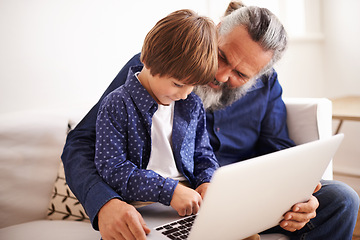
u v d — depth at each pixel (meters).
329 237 1.33
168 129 1.23
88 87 1.95
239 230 0.97
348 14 3.33
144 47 1.10
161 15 2.28
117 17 2.06
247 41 1.31
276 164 0.90
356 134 3.28
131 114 1.15
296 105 1.75
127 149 1.17
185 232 0.98
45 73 1.78
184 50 1.03
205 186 1.17
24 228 1.41
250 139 1.66
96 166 1.11
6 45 1.65
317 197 1.35
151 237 0.96
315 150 0.98
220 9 2.59
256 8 1.37
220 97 1.53
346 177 3.20
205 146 1.33
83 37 1.92
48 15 1.78
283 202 1.03
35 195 1.52
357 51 3.32
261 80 1.69
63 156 1.27
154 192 1.07
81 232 1.38
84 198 1.09
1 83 1.64
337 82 3.47
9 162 1.47
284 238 1.34
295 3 3.38
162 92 1.11
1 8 1.63
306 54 3.32
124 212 0.98
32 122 1.54
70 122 1.65
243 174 0.84
